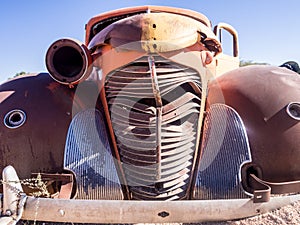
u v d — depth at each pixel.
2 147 1.29
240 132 1.33
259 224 1.10
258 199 1.08
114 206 1.01
